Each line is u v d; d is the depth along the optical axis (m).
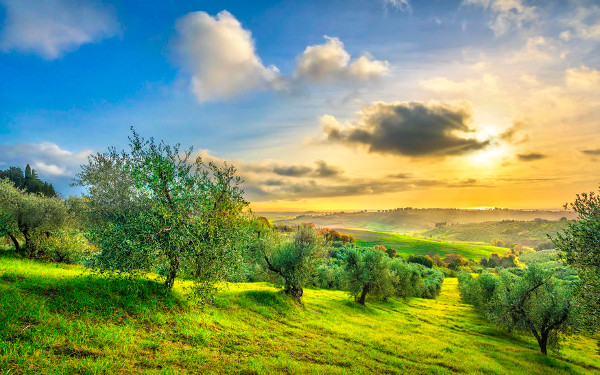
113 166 21.94
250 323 22.86
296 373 14.52
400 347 24.84
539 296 33.88
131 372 10.82
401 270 67.19
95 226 20.02
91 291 17.09
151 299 18.72
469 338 35.91
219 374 12.56
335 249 116.62
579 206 16.62
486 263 174.38
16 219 32.38
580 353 36.50
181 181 20.17
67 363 10.27
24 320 12.33
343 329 27.84
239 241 22.25
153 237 17.95
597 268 15.97
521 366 26.02
